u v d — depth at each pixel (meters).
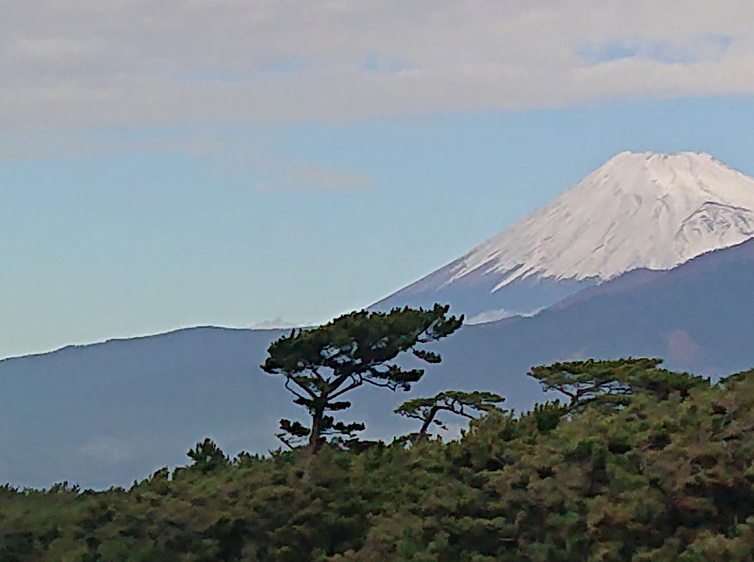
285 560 80.81
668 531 74.50
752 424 82.19
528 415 97.31
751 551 70.19
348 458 94.50
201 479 93.12
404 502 84.62
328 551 81.88
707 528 73.94
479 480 84.12
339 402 110.12
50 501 89.31
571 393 106.75
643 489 76.00
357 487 87.19
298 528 81.88
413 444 98.88
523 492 79.56
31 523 83.38
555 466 81.19
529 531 77.50
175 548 81.31
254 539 82.25
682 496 75.06
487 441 88.94
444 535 77.69
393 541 78.81
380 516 83.19
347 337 109.38
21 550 80.75
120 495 90.19
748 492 75.00
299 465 91.44
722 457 76.69
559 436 87.19
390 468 90.88
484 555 76.81
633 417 90.12
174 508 83.62
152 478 96.12
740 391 88.81
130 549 80.56
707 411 86.69
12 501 89.44
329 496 85.38
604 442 83.06
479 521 78.00
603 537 74.88
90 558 79.19
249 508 83.75
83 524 84.06
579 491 78.81
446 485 84.38
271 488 85.38
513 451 86.75
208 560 80.81
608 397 103.69
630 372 104.81
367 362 111.44
